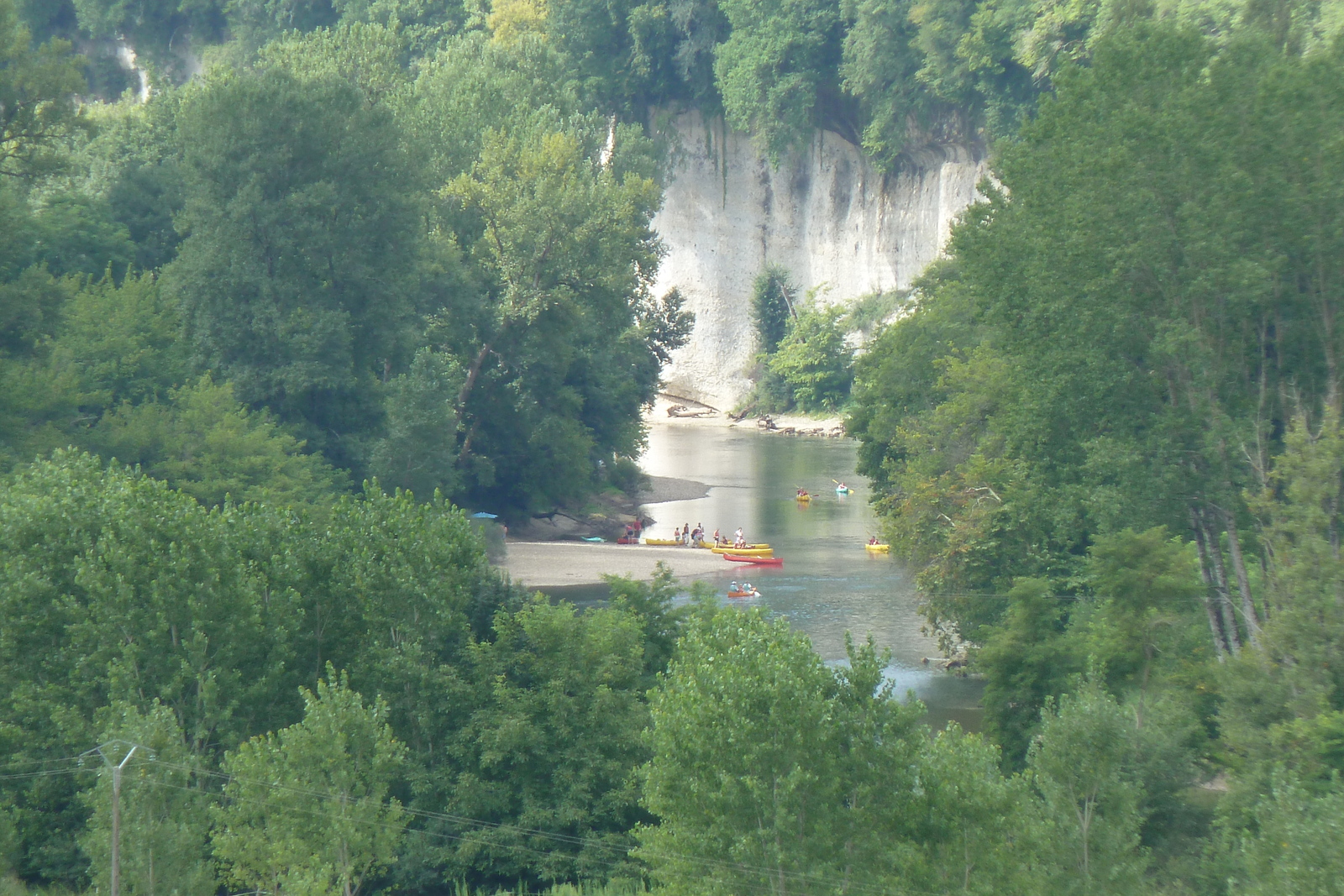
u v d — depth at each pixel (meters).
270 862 100.00
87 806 107.56
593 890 120.88
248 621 124.88
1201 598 143.12
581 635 137.62
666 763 90.19
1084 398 154.00
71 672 121.19
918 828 90.69
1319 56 148.25
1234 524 145.50
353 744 108.38
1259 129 143.00
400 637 134.88
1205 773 126.75
